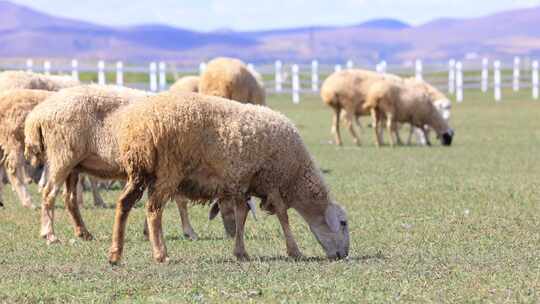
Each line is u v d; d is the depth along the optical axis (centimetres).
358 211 1631
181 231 1467
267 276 1091
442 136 2984
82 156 1277
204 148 1170
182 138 1151
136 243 1359
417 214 1598
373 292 1010
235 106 1203
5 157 1570
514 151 2753
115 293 1019
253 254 1271
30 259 1233
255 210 1518
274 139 1209
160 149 1146
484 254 1247
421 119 2970
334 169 2291
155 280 1077
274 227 1484
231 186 1198
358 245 1334
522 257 1216
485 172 2216
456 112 4662
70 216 1468
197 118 1159
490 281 1059
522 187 1927
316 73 5891
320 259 1230
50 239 1357
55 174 1292
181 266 1163
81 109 1262
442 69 6219
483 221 1520
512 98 5828
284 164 1222
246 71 2075
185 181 1188
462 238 1377
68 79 1853
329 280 1070
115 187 2025
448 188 1919
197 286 1050
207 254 1270
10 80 1761
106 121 1266
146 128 1141
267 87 6375
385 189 1908
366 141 3186
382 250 1291
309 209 1246
